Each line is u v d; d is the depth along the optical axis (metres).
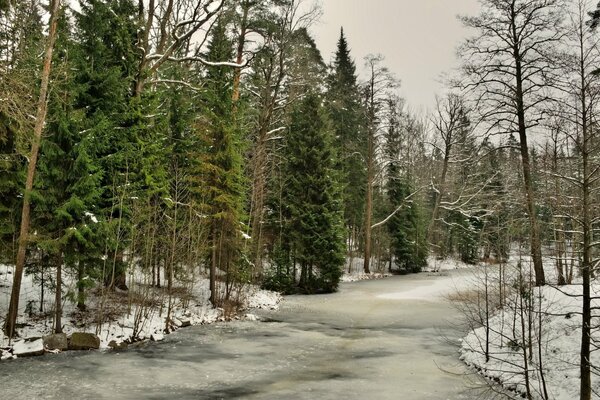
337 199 31.58
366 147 44.19
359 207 45.69
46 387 10.76
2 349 13.28
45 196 14.55
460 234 53.00
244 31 27.89
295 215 30.09
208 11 22.02
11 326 13.95
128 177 18.23
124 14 20.47
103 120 15.71
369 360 14.34
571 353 11.80
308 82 30.59
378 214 46.69
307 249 29.78
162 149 20.70
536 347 12.72
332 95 38.56
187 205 20.28
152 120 20.11
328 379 12.27
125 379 11.63
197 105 26.33
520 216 13.41
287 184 31.86
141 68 20.94
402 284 34.97
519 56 17.97
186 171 22.66
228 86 23.00
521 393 11.14
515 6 18.02
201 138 22.36
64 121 14.39
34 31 15.79
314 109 31.30
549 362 11.92
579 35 9.45
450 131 46.44
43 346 13.77
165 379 11.78
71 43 17.20
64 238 14.27
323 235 29.98
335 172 31.52
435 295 28.77
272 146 36.03
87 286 15.50
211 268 22.11
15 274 14.09
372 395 10.98
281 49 28.05
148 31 22.05
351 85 46.78
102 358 13.53
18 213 15.80
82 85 16.62
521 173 18.47
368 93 42.31
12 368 12.16
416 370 13.30
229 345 15.75
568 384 10.72
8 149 14.81
